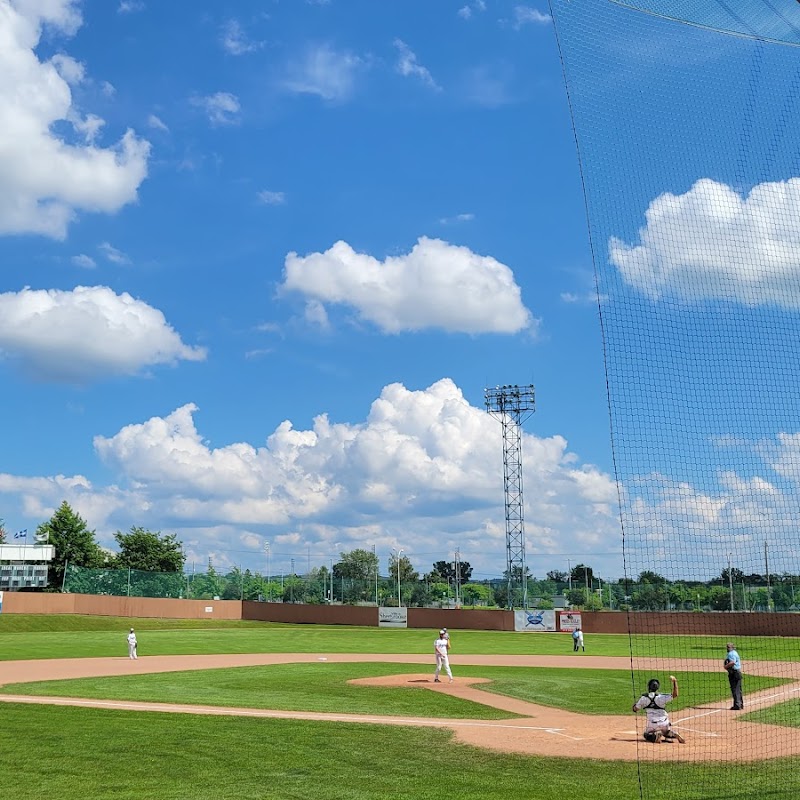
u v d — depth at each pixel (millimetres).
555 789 14062
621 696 27391
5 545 99688
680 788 14078
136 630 73062
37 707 22844
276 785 14328
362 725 20312
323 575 111375
